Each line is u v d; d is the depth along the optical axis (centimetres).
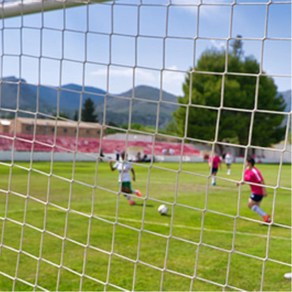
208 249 608
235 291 444
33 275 471
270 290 451
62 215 812
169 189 1476
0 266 496
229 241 672
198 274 496
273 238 699
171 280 471
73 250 578
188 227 779
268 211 1071
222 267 525
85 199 1064
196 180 1798
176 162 2852
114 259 542
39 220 758
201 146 3092
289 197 1327
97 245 615
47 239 621
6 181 577
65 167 1253
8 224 683
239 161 3297
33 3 304
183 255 573
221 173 2583
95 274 485
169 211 957
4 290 422
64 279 461
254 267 526
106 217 859
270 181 1817
